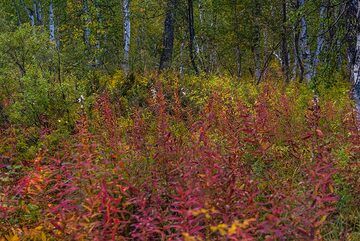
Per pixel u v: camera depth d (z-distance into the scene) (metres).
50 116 9.10
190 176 4.84
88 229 4.20
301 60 18.45
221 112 8.92
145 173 5.44
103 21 22.64
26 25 10.44
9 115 9.48
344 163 5.52
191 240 3.68
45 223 4.64
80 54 14.95
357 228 4.98
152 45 28.45
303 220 3.93
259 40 20.89
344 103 9.98
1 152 7.78
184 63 21.72
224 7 20.62
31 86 9.12
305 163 5.68
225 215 4.05
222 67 23.19
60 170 5.57
